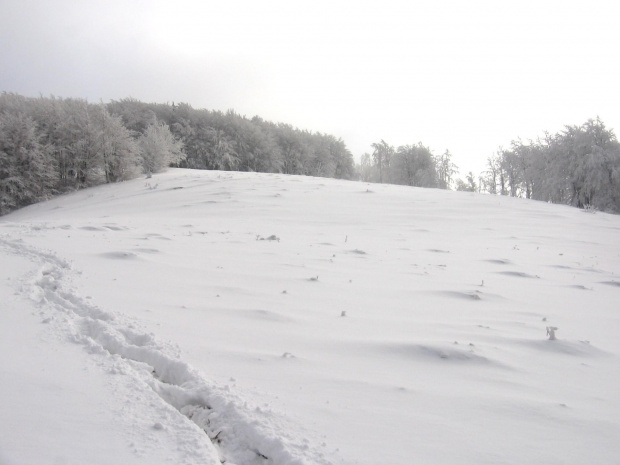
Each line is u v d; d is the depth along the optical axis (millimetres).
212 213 16938
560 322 5223
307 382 3158
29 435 2246
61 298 4918
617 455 2344
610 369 3730
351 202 19516
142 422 2508
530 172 39438
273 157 50469
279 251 9547
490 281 7551
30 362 3211
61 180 28375
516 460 2266
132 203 20766
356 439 2408
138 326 4160
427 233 13828
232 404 2717
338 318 4930
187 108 49188
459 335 4473
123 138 29016
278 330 4371
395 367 3545
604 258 10711
